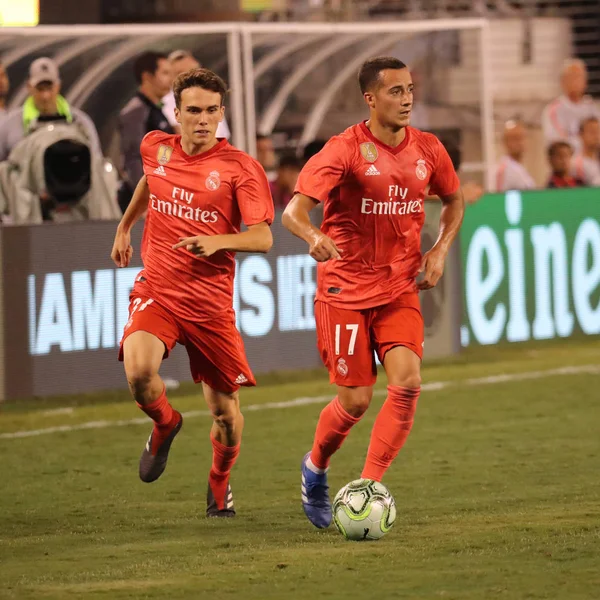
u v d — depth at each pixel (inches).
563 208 1338.6
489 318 1300.4
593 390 1079.0
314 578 520.7
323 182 588.1
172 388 1138.7
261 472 800.3
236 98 1333.7
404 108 589.6
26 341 1072.8
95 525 658.8
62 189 1144.2
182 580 522.9
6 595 504.4
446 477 763.4
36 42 1264.8
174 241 641.0
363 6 1695.4
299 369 1202.0
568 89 1551.4
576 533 595.2
